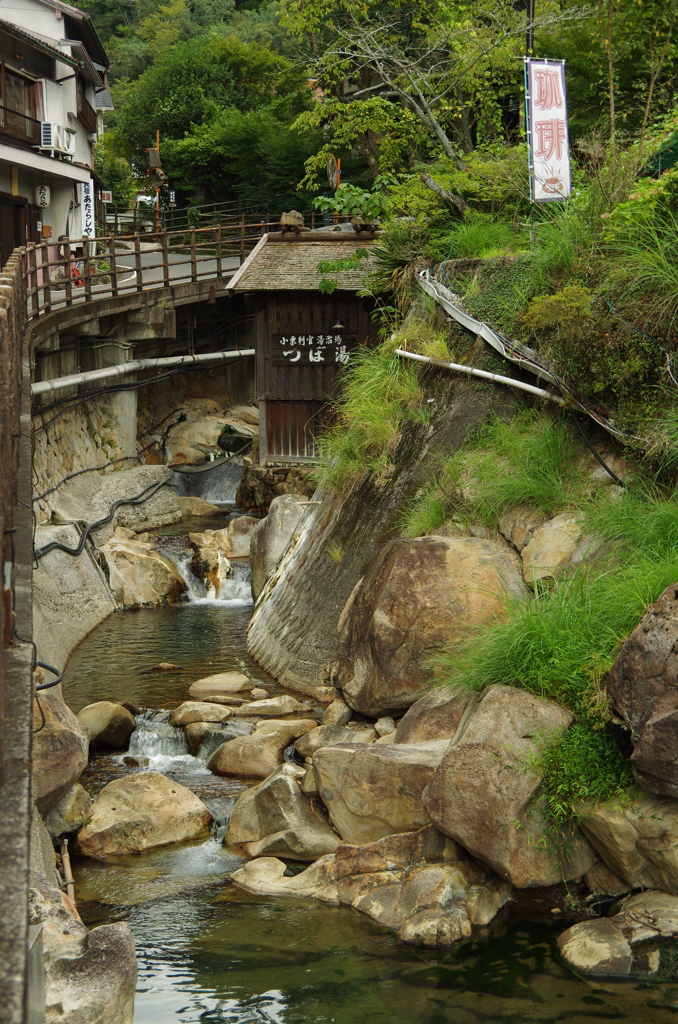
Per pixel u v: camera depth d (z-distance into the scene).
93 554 16.27
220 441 24.66
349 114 18.12
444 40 15.64
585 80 15.07
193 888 6.97
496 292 10.17
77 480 18.34
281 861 7.27
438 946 5.91
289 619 11.10
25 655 4.55
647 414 8.11
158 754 9.61
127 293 21.11
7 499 5.40
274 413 18.59
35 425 17.12
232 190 41.69
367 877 6.62
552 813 6.12
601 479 8.45
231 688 10.55
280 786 7.59
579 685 6.41
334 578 10.37
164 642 13.52
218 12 66.94
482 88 16.16
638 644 5.86
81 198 29.52
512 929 6.05
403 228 13.68
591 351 8.30
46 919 5.18
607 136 13.55
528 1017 5.18
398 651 8.20
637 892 6.07
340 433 12.02
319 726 8.96
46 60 27.42
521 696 6.45
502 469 9.10
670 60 13.43
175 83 46.12
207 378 28.45
